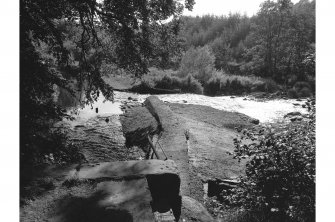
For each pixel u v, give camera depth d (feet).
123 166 15.29
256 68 82.12
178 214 14.80
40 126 19.40
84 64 26.53
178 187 14.97
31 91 19.52
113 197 12.88
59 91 37.27
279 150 14.88
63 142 21.03
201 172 23.20
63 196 12.91
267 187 15.31
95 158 26.76
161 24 27.17
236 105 53.47
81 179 14.06
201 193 19.98
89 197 12.87
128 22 25.53
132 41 27.45
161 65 29.81
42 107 19.22
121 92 58.18
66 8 23.38
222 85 67.77
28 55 18.38
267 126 17.83
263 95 62.85
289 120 42.42
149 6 25.45
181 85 65.36
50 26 21.72
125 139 30.99
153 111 36.09
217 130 34.94
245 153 16.51
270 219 14.98
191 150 27.22
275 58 79.56
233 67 89.10
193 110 43.70
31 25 19.62
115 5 24.16
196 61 74.43
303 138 15.23
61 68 27.68
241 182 17.04
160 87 64.08
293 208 14.33
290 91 63.05
